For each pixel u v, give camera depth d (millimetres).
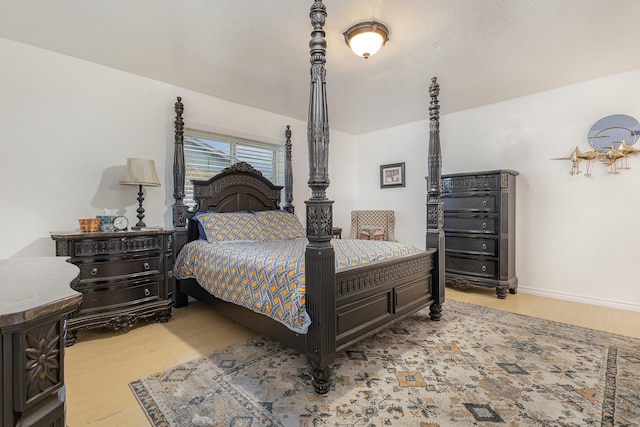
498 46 2562
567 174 3484
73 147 2801
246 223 3426
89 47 2609
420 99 3828
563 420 1519
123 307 2637
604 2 1995
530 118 3705
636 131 3072
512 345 2359
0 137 2477
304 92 3592
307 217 1806
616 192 3221
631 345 2342
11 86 2516
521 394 1735
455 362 2105
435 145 2924
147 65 2934
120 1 1999
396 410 1605
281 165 4473
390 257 2494
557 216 3557
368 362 2115
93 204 2908
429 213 2980
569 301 3471
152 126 3256
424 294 2814
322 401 1690
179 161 3246
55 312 693
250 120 4066
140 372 2006
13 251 2527
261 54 2707
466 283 3795
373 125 5012
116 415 1583
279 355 2254
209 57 2770
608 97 3209
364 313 2141
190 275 3047
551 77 3215
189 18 2182
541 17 2156
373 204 5352
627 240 3168
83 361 2154
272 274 2039
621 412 1574
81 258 2439
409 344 2396
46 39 2484
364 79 3225
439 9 2061
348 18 2150
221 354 2270
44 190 2664
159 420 1543
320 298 1737
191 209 3549
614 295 3236
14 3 2014
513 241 3746
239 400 1704
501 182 3537
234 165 3764
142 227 2951
